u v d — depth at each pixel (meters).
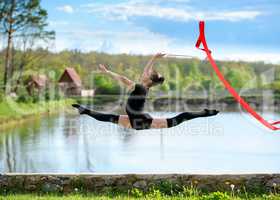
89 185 10.99
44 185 11.02
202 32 10.84
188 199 9.88
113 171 16.53
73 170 16.94
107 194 10.66
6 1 52.12
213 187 10.76
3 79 50.69
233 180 10.77
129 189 10.87
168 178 10.88
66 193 10.88
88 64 66.75
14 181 11.05
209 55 11.00
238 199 9.92
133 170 16.62
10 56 53.72
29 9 53.78
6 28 52.53
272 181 10.73
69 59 68.56
